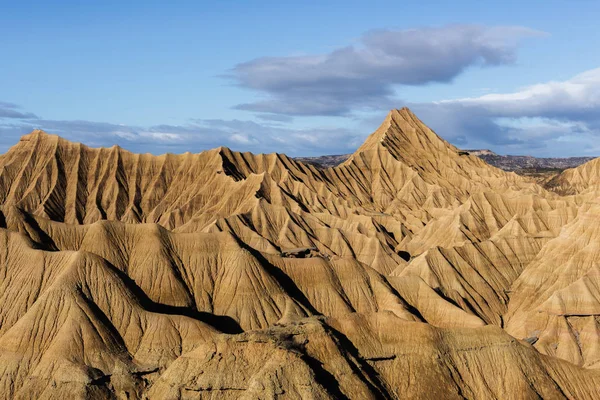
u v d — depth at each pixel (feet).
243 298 393.70
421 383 294.46
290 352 269.64
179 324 347.77
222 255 417.69
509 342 318.45
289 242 576.20
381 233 648.79
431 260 508.12
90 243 418.51
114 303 352.49
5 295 368.07
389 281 424.05
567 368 323.78
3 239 388.16
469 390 302.04
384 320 310.65
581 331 425.69
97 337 332.39
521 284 515.09
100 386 317.01
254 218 599.57
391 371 297.33
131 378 323.78
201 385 274.57
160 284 398.01
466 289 496.64
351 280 419.95
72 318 335.06
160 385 284.82
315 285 413.59
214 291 404.57
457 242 606.55
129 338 342.03
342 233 605.31
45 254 376.48
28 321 337.31
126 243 418.72
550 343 419.95
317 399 258.16
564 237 517.55
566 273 483.51
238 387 270.87
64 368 316.81
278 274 416.05
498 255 549.95
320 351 280.31
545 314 438.40
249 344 279.49
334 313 401.70
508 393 303.48
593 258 481.05
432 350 302.86
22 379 321.11
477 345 314.14
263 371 264.52
